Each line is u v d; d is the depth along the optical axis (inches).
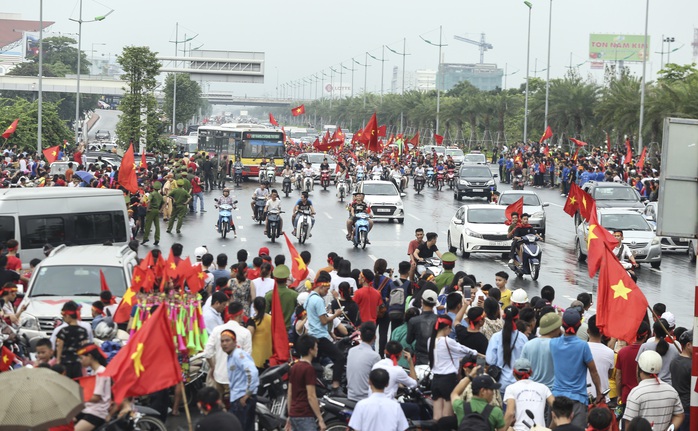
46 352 441.4
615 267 470.0
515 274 1111.6
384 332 630.5
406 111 4837.6
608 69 3395.7
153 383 386.0
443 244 1382.9
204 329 515.8
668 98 2303.2
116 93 5585.6
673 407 389.4
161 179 1603.1
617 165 2142.0
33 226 850.8
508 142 3959.2
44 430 341.4
